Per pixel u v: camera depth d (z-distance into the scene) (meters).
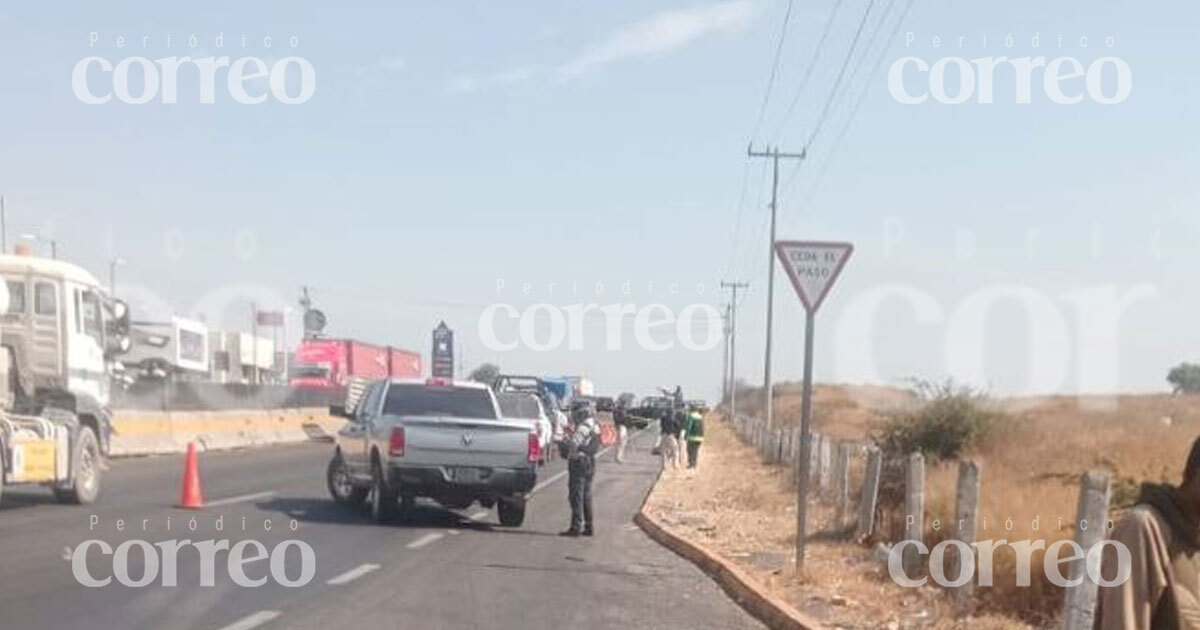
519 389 44.12
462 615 13.02
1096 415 40.28
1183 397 49.22
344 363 60.16
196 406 42.56
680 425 40.66
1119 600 5.07
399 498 21.89
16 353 21.02
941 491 19.42
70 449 21.28
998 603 13.45
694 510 26.17
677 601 14.91
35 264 21.28
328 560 16.61
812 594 14.74
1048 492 18.70
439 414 22.67
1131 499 17.12
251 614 12.38
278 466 34.97
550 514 25.47
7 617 11.66
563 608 13.86
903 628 12.86
